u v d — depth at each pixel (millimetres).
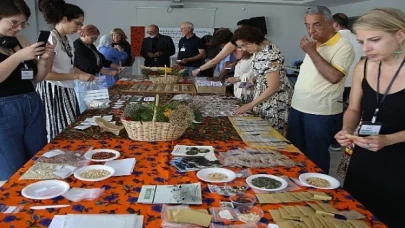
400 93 1397
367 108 1513
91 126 2037
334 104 2324
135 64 8305
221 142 1837
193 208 1109
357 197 1563
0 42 1741
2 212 1047
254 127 2133
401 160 1416
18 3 1698
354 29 1374
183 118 1808
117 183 1287
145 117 1788
